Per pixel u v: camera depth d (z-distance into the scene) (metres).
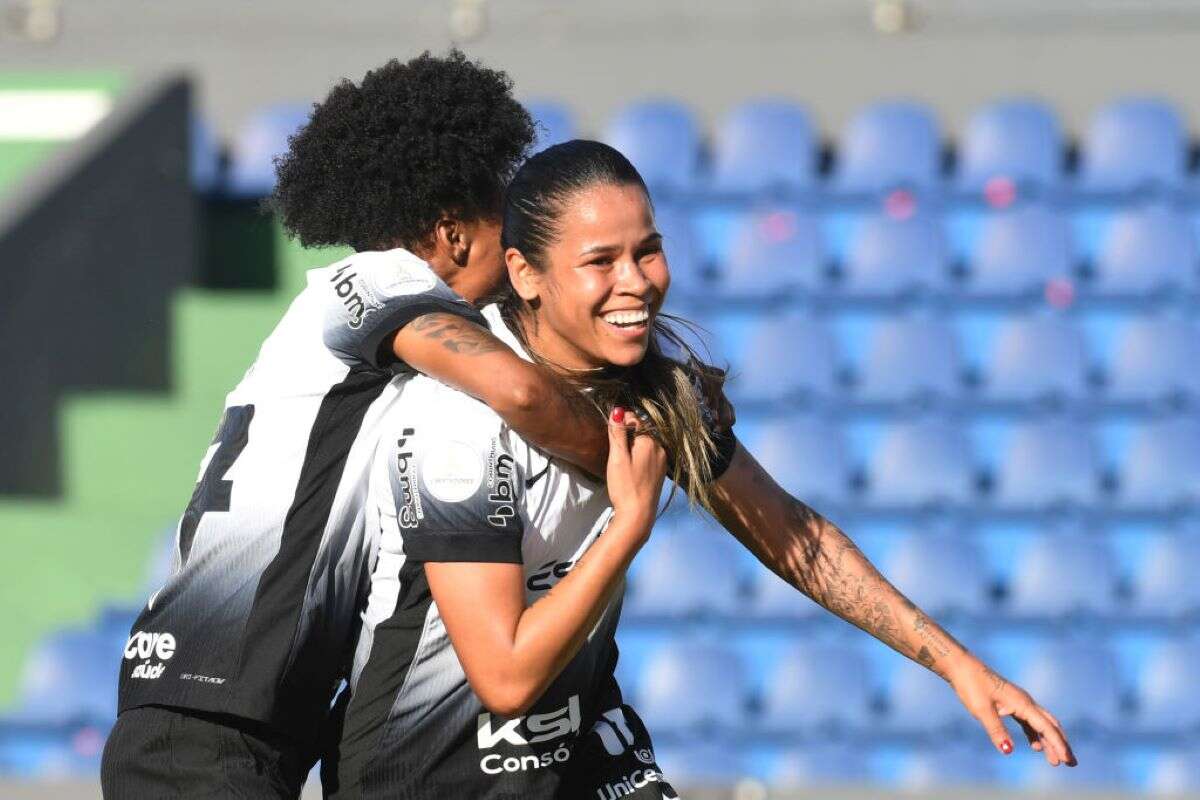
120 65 39.22
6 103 38.38
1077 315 33.25
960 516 29.56
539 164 9.70
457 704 9.80
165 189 34.69
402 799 9.84
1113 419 31.39
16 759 26.80
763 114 36.66
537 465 9.62
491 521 9.36
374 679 9.82
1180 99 37.50
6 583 30.28
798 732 26.39
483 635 9.20
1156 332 32.47
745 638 28.12
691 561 28.88
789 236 34.66
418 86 10.69
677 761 26.11
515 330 10.12
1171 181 35.41
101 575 30.38
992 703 10.58
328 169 10.74
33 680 27.33
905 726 26.44
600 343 9.56
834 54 38.00
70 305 32.03
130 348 33.53
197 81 38.47
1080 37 37.72
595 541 9.73
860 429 31.58
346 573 9.91
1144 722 26.83
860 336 33.34
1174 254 34.16
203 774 9.62
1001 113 36.31
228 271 36.38
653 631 28.23
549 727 10.02
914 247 34.31
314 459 9.93
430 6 38.97
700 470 10.15
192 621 9.87
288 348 10.27
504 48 38.59
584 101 38.34
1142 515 29.42
